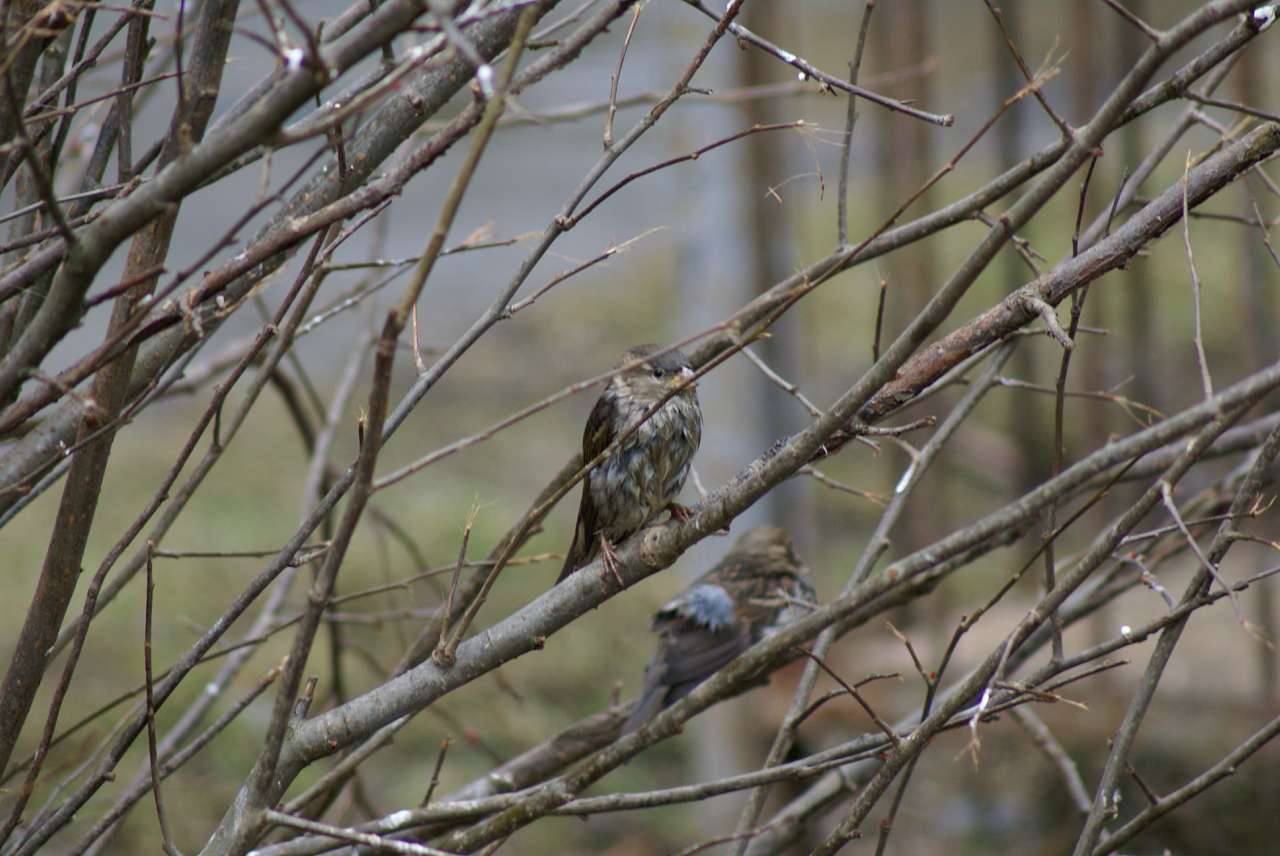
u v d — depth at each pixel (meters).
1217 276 22.77
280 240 4.95
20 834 6.96
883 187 12.04
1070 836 11.30
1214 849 10.54
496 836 5.60
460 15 5.19
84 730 13.73
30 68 5.28
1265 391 4.42
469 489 21.72
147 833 12.41
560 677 16.38
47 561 5.31
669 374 7.58
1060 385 5.64
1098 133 4.39
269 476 22.20
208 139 4.28
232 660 7.66
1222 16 4.28
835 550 18.53
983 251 4.53
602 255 5.50
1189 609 5.56
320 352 26.19
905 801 12.59
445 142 5.04
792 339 12.36
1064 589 5.41
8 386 4.65
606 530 7.59
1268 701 10.68
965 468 18.17
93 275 4.48
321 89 4.14
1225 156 5.63
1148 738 11.11
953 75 31.72
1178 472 5.26
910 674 11.34
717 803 12.02
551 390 25.47
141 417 25.25
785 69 12.65
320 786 5.92
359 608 17.44
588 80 27.72
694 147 12.07
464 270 29.75
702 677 9.68
